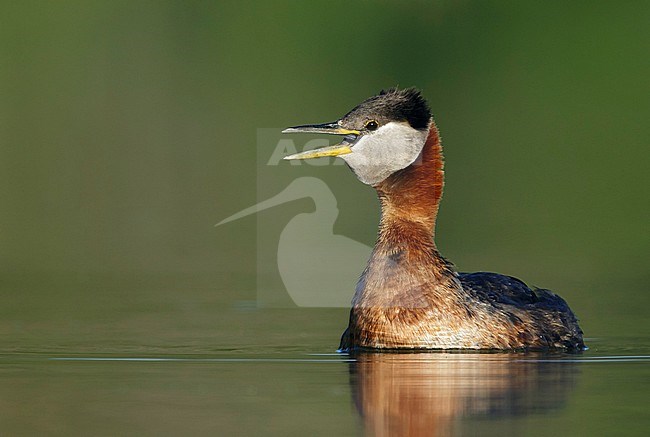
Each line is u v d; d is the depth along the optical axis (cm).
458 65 2989
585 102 2875
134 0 2945
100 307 1798
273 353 1424
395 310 1400
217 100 2881
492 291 1477
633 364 1325
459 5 3048
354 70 2991
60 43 2883
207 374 1279
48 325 1639
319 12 3053
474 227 2447
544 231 2397
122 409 1108
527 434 1017
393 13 3045
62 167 2705
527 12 3045
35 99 2820
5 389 1200
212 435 1014
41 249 2323
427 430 1034
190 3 2972
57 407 1117
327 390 1187
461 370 1276
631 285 1975
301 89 2930
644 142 2753
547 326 1445
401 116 1466
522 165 2709
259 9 3011
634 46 2942
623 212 2509
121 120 2817
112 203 2616
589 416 1079
